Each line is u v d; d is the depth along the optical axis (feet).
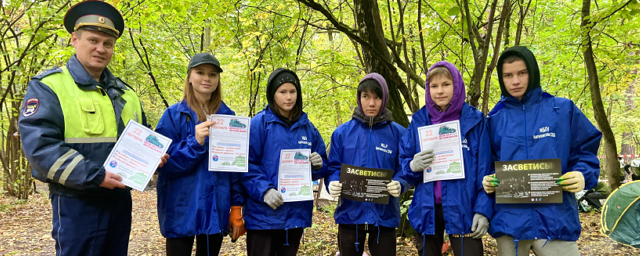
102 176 6.39
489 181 7.12
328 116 28.68
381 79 8.84
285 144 8.64
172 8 16.25
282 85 8.62
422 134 7.97
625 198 8.77
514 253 7.13
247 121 8.28
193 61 8.04
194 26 21.03
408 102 13.01
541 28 22.27
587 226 18.29
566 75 24.62
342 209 8.68
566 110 6.97
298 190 8.36
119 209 7.36
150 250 18.88
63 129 6.59
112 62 26.68
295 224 8.42
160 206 7.96
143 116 8.29
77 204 6.64
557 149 6.84
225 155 7.95
